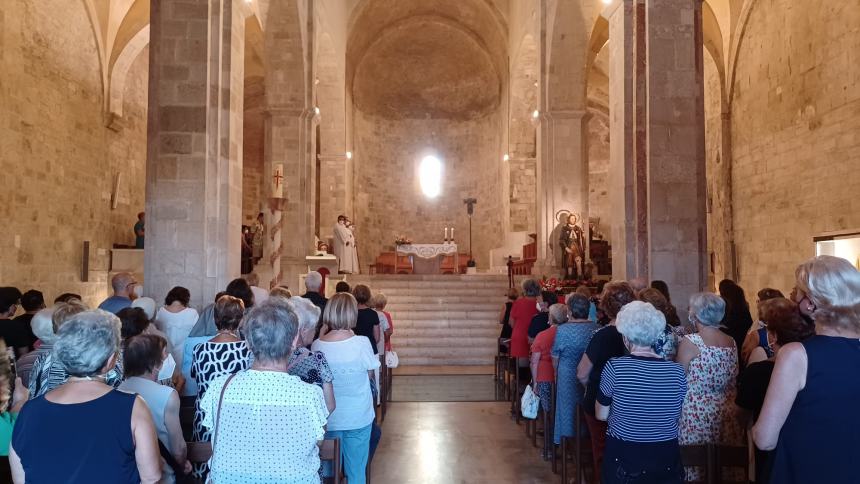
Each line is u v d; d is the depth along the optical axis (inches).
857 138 500.7
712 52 705.6
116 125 661.9
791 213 586.9
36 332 185.9
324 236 872.3
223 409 115.8
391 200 1092.5
